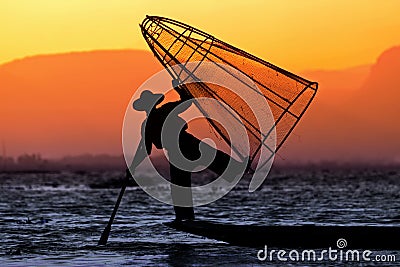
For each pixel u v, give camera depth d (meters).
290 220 50.75
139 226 45.72
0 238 40.09
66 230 43.88
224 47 38.50
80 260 32.38
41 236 40.94
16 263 31.75
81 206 66.31
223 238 34.56
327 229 34.75
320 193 92.12
